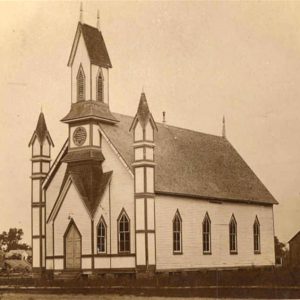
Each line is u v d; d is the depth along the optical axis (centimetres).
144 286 4209
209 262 5128
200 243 5066
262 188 5556
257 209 5553
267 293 3784
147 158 4600
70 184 4894
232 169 5691
